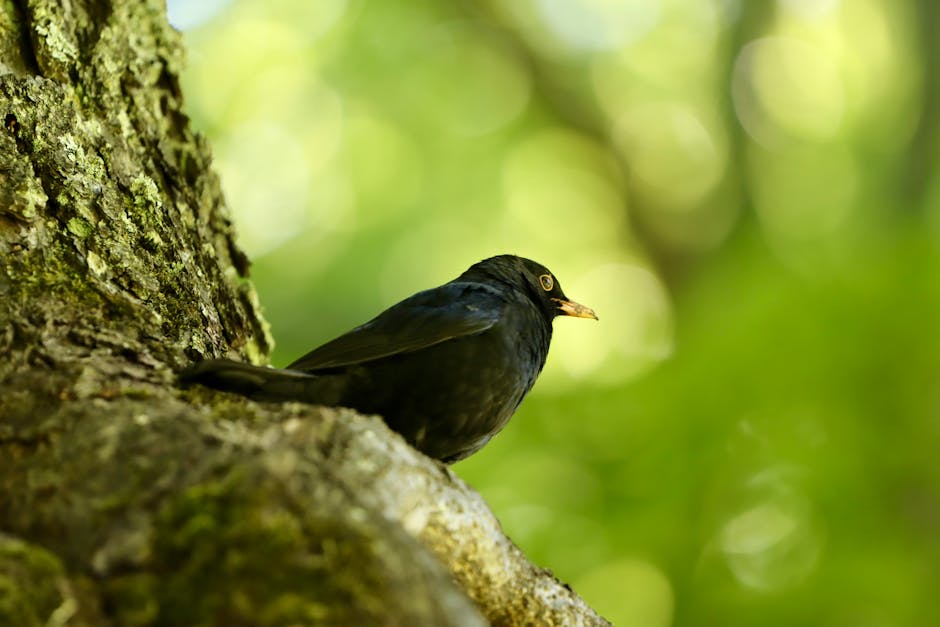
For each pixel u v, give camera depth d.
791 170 20.48
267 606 3.87
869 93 20.91
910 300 14.02
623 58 21.22
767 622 12.35
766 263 15.73
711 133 21.02
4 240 5.80
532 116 20.88
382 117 19.27
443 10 20.41
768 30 20.98
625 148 20.94
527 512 13.48
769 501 13.12
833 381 13.68
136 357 5.36
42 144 6.30
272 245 17.73
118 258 6.22
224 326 7.15
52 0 6.98
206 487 4.21
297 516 4.12
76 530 4.20
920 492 13.05
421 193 18.97
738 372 13.84
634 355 15.31
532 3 20.88
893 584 12.45
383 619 3.90
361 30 19.53
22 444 4.59
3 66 6.67
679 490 13.24
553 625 5.38
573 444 13.96
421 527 4.81
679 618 12.56
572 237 20.11
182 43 7.80
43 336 5.24
